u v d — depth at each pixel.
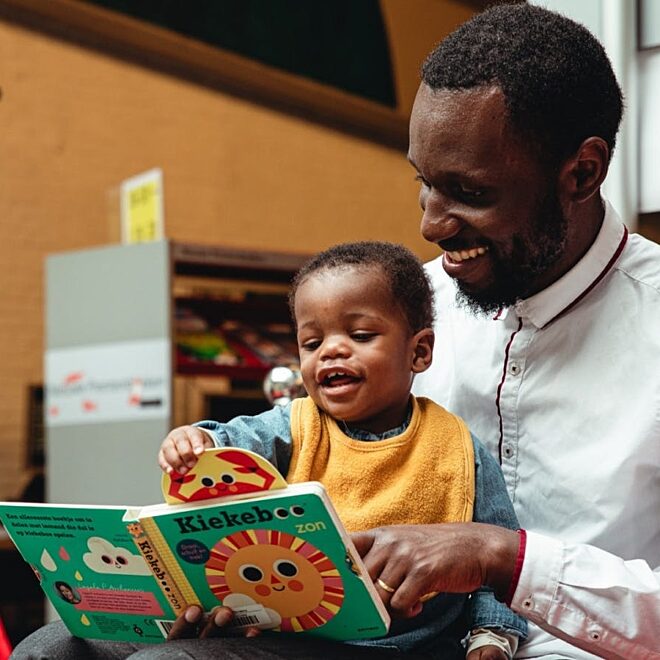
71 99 5.04
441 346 2.01
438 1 6.16
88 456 3.75
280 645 1.44
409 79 6.08
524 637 1.73
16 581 4.34
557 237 1.71
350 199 5.89
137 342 3.65
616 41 2.16
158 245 3.61
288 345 3.92
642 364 1.78
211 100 5.42
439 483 1.67
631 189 2.17
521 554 1.52
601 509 1.77
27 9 4.89
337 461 1.69
